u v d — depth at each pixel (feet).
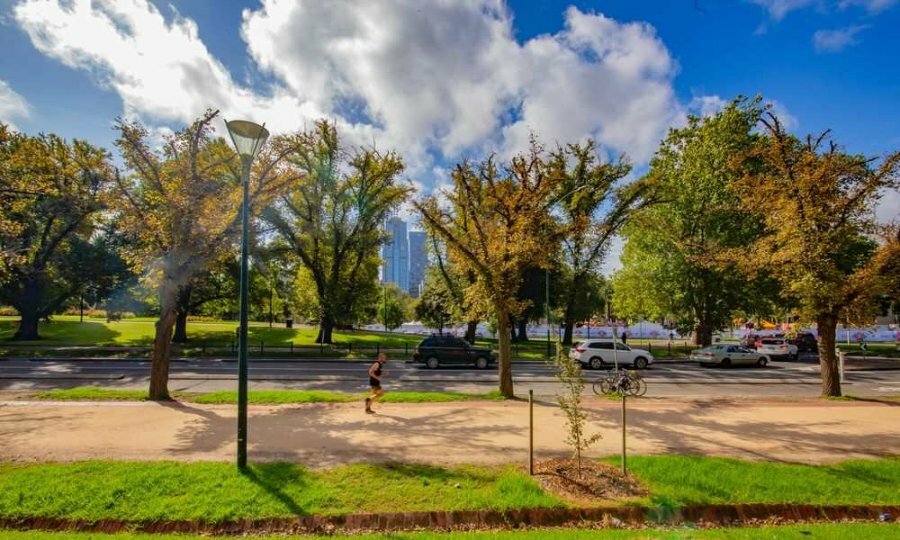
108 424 34.04
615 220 109.19
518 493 21.63
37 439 29.78
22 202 64.08
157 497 20.67
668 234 103.91
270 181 46.68
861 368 87.92
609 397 50.03
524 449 28.53
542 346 123.85
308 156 101.50
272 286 131.13
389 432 32.37
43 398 44.24
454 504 20.70
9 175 59.57
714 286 103.30
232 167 70.85
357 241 110.32
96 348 98.94
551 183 50.75
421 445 29.17
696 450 28.86
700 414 39.47
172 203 42.32
